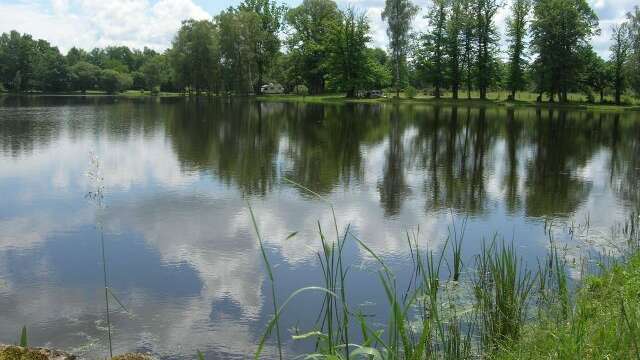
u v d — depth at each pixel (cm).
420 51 7244
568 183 1756
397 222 1220
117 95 9950
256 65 7812
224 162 2025
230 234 1095
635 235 1112
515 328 587
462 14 6975
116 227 1134
